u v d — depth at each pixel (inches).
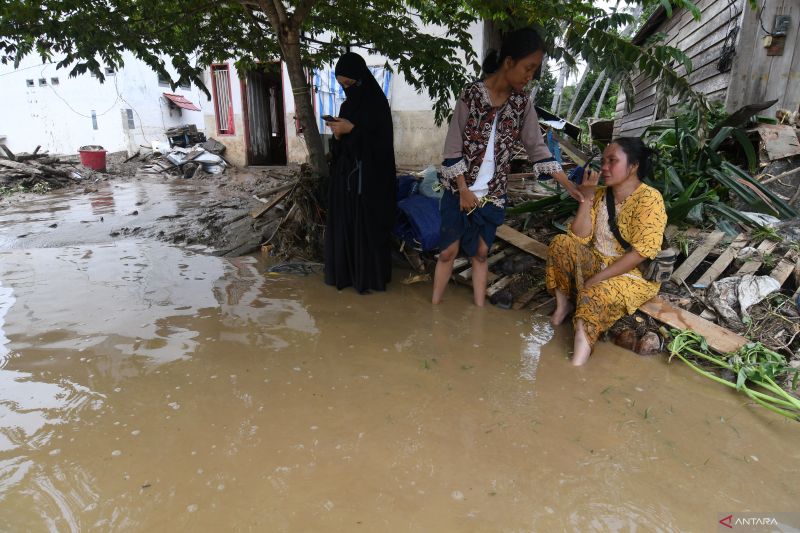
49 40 165.6
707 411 93.6
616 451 81.0
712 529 65.7
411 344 118.6
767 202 159.8
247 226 220.8
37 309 134.1
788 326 114.8
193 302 141.6
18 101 601.3
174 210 269.7
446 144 123.0
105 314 131.6
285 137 480.7
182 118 625.6
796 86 215.0
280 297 147.5
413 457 78.2
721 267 137.9
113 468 73.6
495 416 90.0
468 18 177.2
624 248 116.3
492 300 146.3
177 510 66.2
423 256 172.7
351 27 200.7
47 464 74.0
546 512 67.9
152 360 106.7
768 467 78.1
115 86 553.0
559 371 107.5
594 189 118.0
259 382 99.0
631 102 146.2
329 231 152.6
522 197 224.7
